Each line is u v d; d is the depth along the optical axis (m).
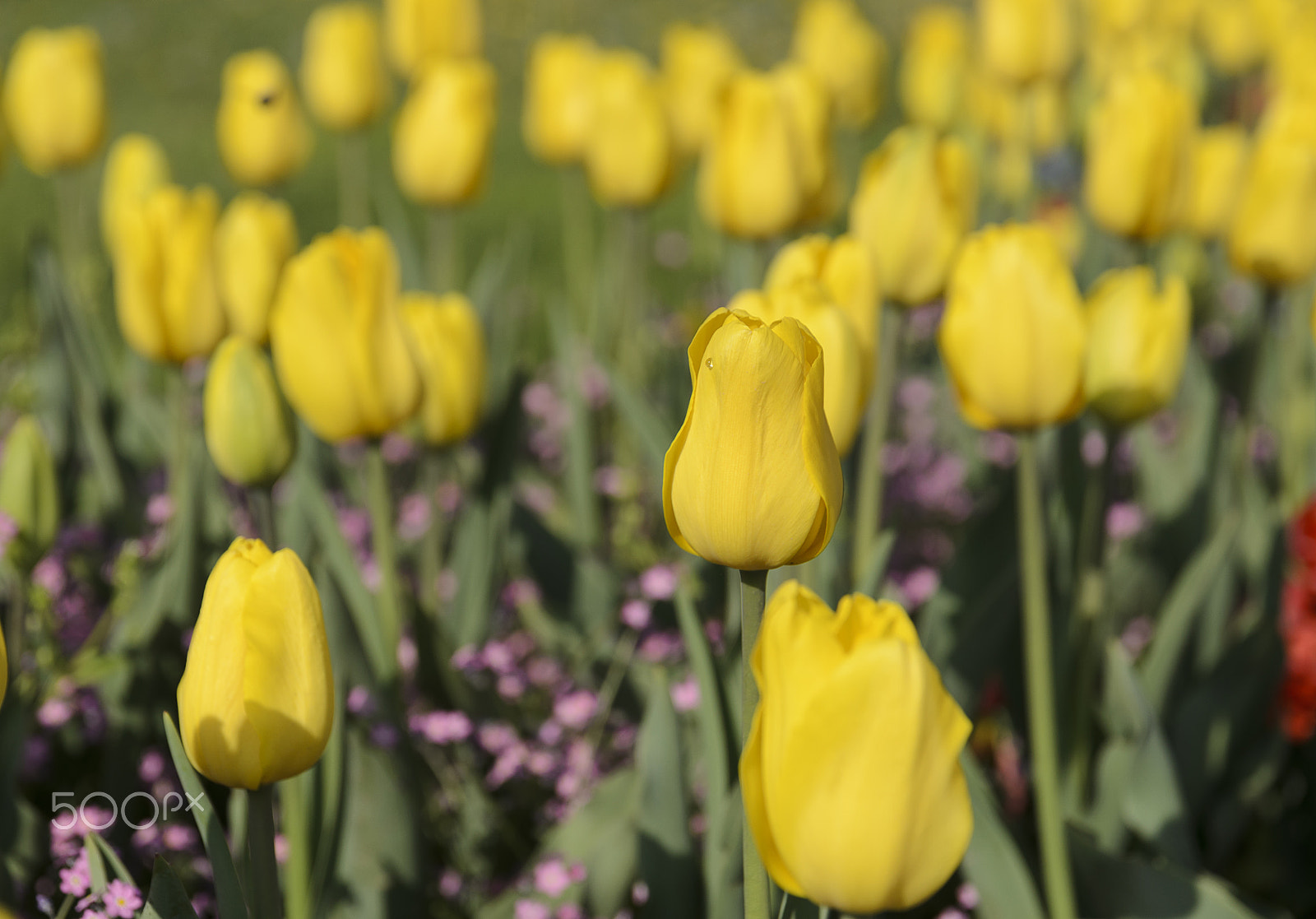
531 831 2.99
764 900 1.57
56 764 2.97
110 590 3.41
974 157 5.96
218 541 3.34
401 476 4.46
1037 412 2.25
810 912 1.68
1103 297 2.60
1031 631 2.39
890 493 4.28
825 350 1.96
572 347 4.12
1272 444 4.44
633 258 4.50
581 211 7.10
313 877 2.23
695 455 1.45
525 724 3.20
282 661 1.46
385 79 4.92
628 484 3.62
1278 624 3.09
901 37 14.77
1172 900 2.36
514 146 11.68
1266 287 3.38
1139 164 3.10
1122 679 2.63
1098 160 3.19
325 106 4.87
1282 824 3.32
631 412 3.30
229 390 2.25
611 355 5.07
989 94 6.29
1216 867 3.26
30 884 2.35
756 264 3.40
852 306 2.18
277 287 3.11
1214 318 5.49
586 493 3.95
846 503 3.41
